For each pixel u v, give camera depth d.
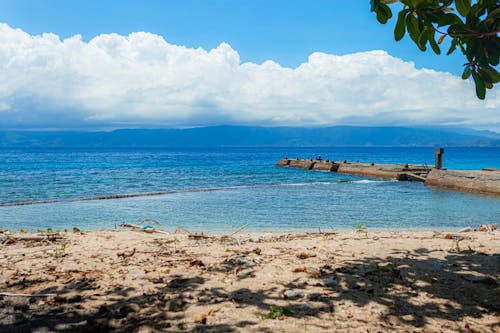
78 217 15.88
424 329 3.97
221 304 4.68
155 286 5.41
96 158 100.62
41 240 9.21
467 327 4.00
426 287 5.26
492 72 3.80
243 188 28.47
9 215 16.44
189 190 26.38
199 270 6.23
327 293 5.05
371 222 14.48
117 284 5.52
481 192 24.69
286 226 13.70
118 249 8.05
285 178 38.12
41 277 5.87
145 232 11.13
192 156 125.62
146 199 21.92
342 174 43.25
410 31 3.71
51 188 28.38
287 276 5.82
